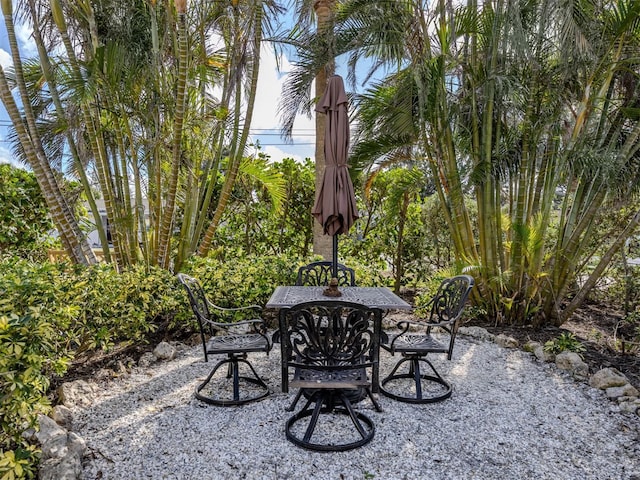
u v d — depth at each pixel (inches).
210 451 94.5
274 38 221.9
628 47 165.5
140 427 104.7
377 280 231.6
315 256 215.9
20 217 241.4
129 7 190.9
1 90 166.2
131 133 197.0
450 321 121.4
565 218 196.1
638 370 139.3
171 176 193.2
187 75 201.3
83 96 153.8
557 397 124.2
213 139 225.3
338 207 126.5
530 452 95.7
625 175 171.2
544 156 183.3
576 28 150.7
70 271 153.0
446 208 196.1
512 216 195.3
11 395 71.7
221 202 228.7
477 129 187.3
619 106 175.0
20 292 99.7
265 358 156.6
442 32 180.2
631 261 247.0
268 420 109.0
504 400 122.0
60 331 124.4
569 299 251.9
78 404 115.2
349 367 94.5
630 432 104.3
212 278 180.2
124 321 147.0
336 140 127.7
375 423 107.8
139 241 229.3
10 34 172.1
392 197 208.5
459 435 102.5
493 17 176.7
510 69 176.1
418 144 191.3
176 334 175.5
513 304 191.5
